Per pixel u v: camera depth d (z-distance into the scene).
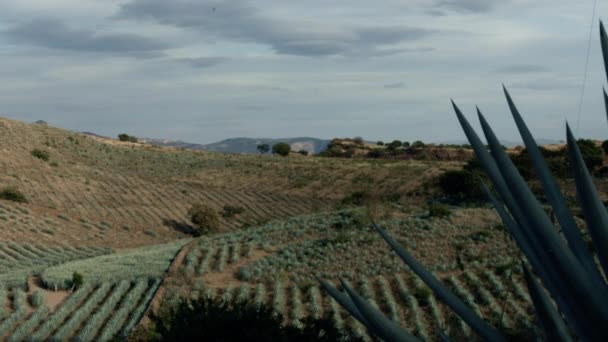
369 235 43.56
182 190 93.06
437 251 38.78
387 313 29.80
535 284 1.78
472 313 1.86
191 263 40.22
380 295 32.78
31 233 63.34
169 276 38.09
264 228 52.53
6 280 38.53
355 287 34.38
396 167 94.62
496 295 29.62
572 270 1.54
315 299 32.34
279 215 82.38
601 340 1.49
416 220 45.41
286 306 32.16
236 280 37.53
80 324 31.03
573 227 1.71
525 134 1.83
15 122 118.31
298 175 98.25
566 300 1.55
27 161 96.19
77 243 63.25
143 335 20.58
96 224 71.19
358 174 94.19
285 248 43.62
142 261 43.97
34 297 34.34
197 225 71.31
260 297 33.78
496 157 1.79
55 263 52.06
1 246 57.19
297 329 12.09
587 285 1.52
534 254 1.64
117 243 65.44
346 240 42.81
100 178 95.19
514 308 27.06
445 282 33.00
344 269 37.50
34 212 70.81
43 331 29.41
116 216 76.38
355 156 136.12
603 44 1.81
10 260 53.16
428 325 27.34
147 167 108.94
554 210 1.74
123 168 106.69
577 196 1.71
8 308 33.66
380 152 132.38
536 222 1.66
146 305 33.50
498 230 40.59
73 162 103.81
